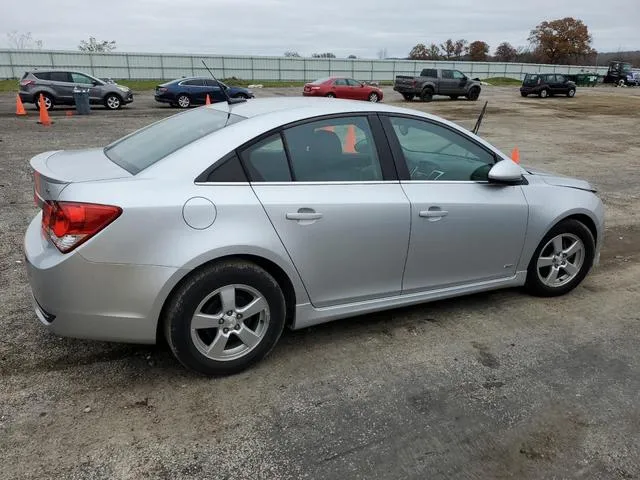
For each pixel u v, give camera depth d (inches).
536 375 128.3
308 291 128.6
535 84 1362.0
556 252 168.6
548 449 103.6
